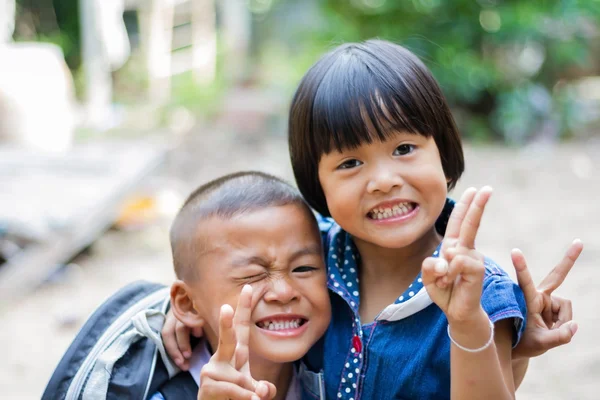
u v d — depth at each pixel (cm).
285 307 151
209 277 154
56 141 783
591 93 952
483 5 848
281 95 977
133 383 154
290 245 153
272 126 892
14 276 421
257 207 154
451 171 163
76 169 584
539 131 809
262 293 150
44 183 540
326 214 171
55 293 437
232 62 1158
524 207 572
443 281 126
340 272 165
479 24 838
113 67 1099
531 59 856
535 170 687
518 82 839
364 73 150
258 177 165
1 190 517
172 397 158
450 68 813
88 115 988
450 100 848
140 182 581
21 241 443
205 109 973
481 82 814
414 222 149
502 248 478
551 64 843
